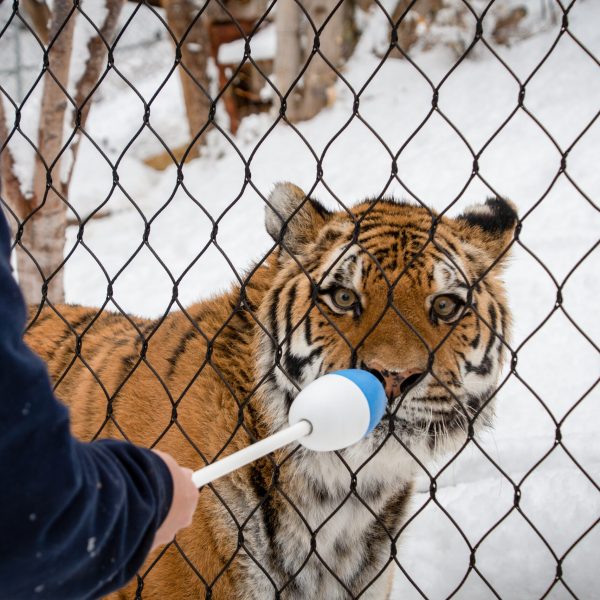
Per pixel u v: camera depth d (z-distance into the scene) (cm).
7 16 996
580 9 1146
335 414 159
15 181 482
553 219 738
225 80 1043
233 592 272
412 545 365
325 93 1059
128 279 767
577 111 934
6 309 112
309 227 288
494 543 350
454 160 893
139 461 132
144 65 1288
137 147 1086
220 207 916
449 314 263
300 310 268
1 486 112
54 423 115
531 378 518
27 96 224
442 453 271
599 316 578
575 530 344
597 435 430
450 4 1126
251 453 159
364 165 932
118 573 133
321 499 281
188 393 282
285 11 1010
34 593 124
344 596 294
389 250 265
